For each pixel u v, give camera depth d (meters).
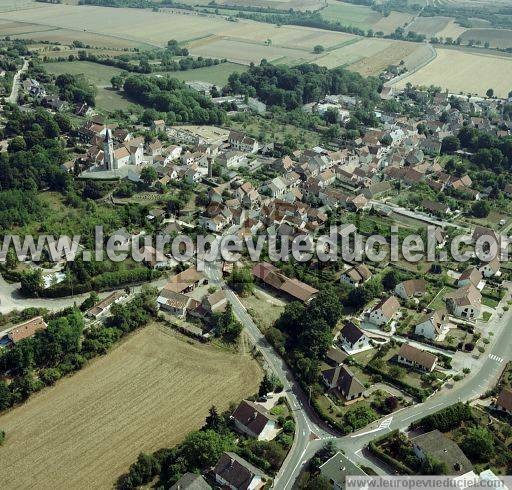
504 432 153.75
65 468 142.75
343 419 159.38
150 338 189.50
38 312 197.50
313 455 147.62
